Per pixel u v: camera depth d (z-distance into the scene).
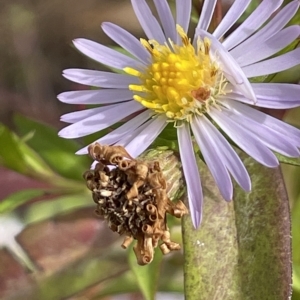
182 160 0.09
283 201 0.09
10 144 0.11
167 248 0.08
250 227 0.09
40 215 0.11
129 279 0.12
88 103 0.09
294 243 0.11
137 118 0.09
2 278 0.13
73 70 0.09
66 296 0.12
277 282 0.09
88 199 0.11
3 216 0.11
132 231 0.08
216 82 0.09
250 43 0.09
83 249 0.13
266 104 0.08
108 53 0.09
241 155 0.09
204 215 0.09
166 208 0.08
